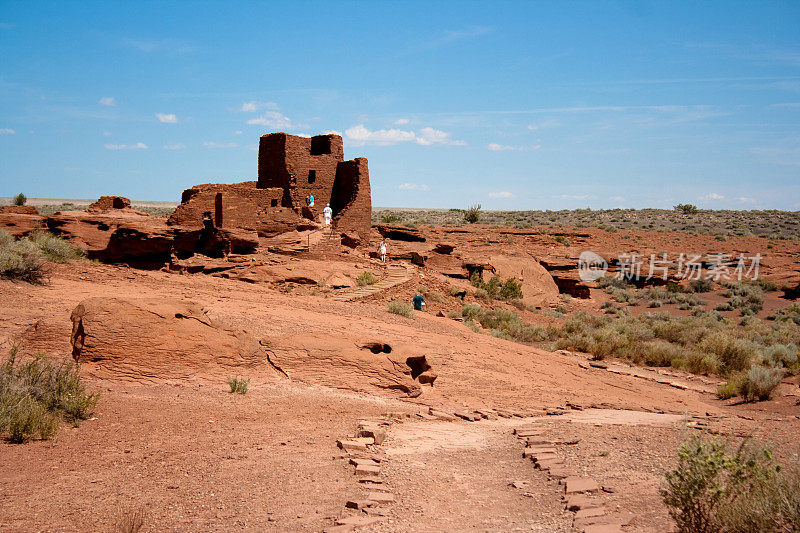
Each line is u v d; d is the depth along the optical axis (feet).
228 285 82.17
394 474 27.07
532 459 31.04
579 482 25.66
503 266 198.18
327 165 156.35
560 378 68.13
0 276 57.06
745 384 66.18
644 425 42.01
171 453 27.04
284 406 38.78
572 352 96.94
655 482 26.00
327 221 147.02
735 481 18.90
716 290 216.13
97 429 29.40
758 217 434.30
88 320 39.78
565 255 240.53
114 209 140.05
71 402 30.48
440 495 24.54
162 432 30.07
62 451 25.82
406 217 408.67
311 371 47.21
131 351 39.88
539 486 26.16
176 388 39.27
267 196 137.28
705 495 18.74
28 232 107.76
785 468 22.63
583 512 21.54
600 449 33.22
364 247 152.66
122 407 33.37
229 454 27.71
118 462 25.18
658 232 332.19
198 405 35.94
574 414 48.93
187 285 75.77
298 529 19.63
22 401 28.17
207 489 22.99
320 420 36.70
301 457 28.30
